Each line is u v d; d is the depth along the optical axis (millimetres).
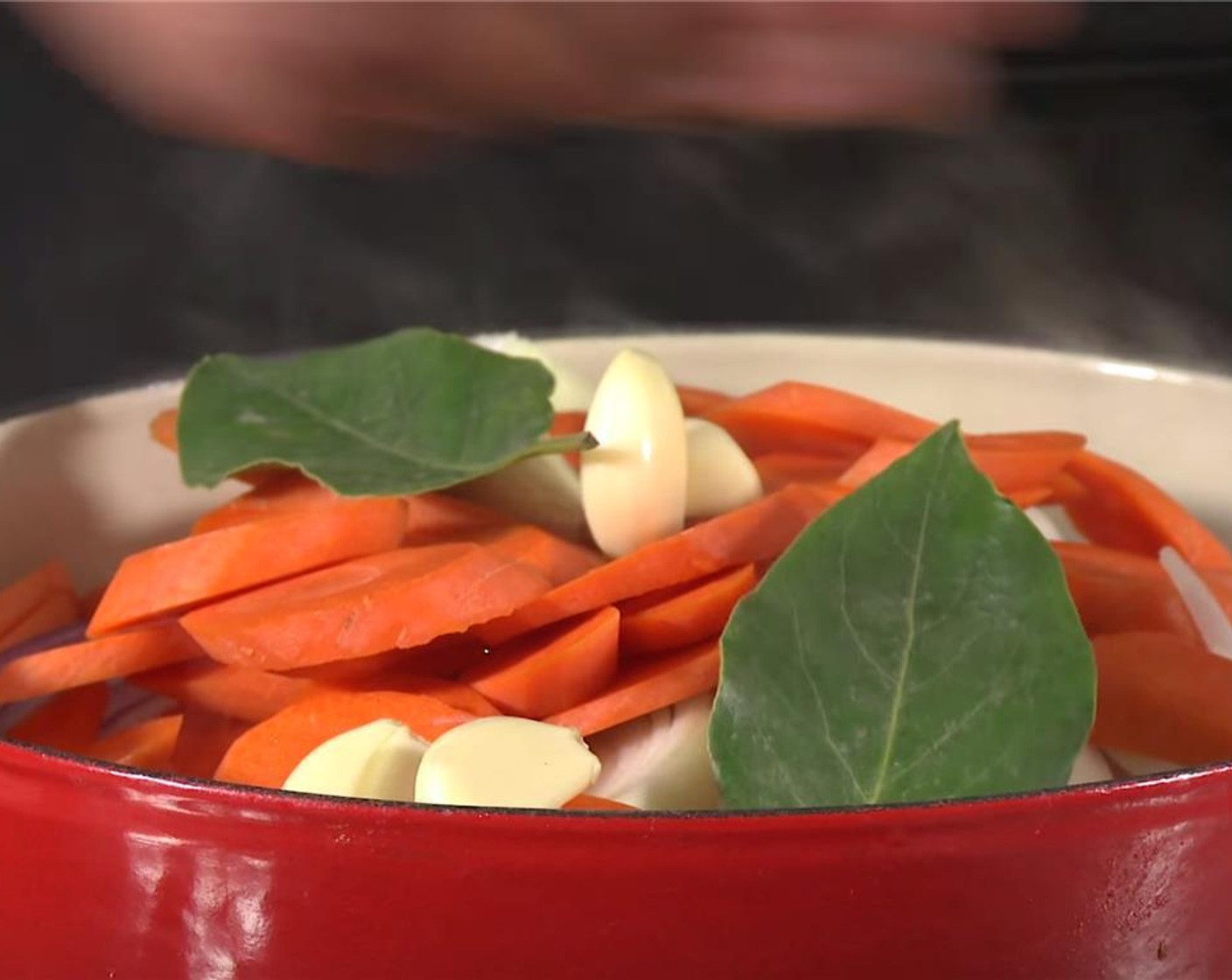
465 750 552
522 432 631
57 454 703
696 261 1187
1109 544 691
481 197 1165
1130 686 603
